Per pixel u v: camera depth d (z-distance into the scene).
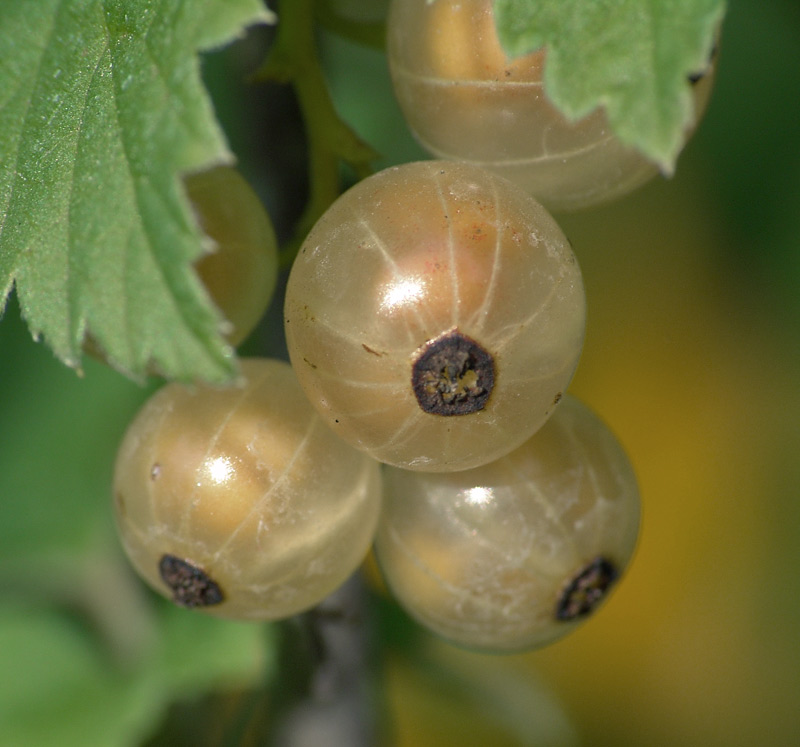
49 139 0.09
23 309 0.09
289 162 0.11
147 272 0.09
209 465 0.10
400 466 0.10
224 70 0.11
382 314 0.09
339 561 0.10
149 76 0.09
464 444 0.10
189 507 0.10
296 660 0.11
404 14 0.10
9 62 0.09
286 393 0.10
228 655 0.11
